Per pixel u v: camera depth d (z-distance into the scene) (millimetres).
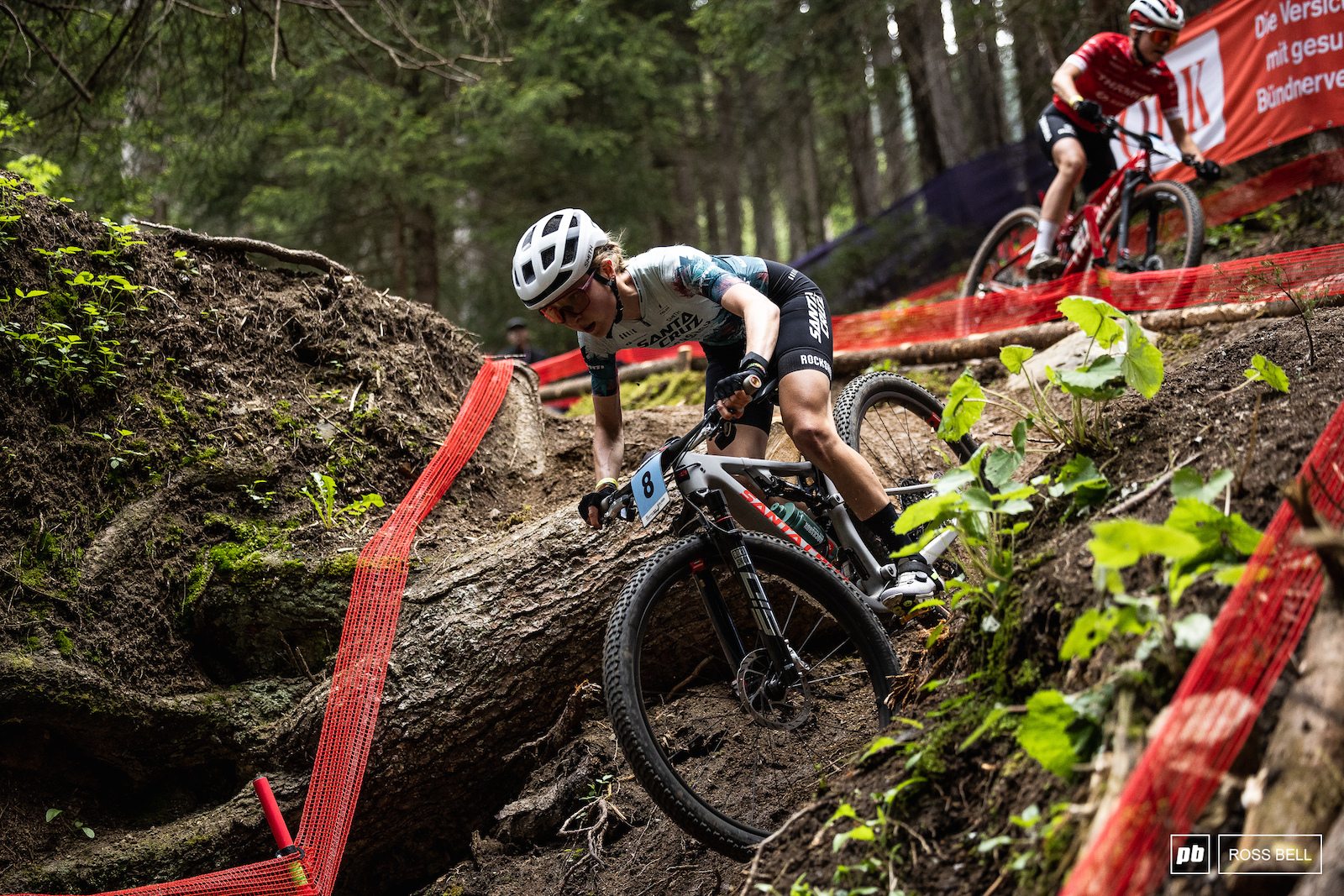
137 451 3312
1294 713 1312
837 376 5328
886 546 2461
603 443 2738
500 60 6582
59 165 7152
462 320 15016
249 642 3141
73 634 2941
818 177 19688
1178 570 1554
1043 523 2158
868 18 11555
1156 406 2320
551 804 2768
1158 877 1245
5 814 2773
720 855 2311
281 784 2877
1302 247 5535
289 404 3736
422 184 11664
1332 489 1673
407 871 2986
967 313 5406
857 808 1859
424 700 2893
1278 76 5367
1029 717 1527
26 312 3312
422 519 3568
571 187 13500
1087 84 4676
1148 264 4566
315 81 10297
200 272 3873
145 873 2736
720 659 3039
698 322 2580
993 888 1520
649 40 13180
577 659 2992
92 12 5938
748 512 2453
